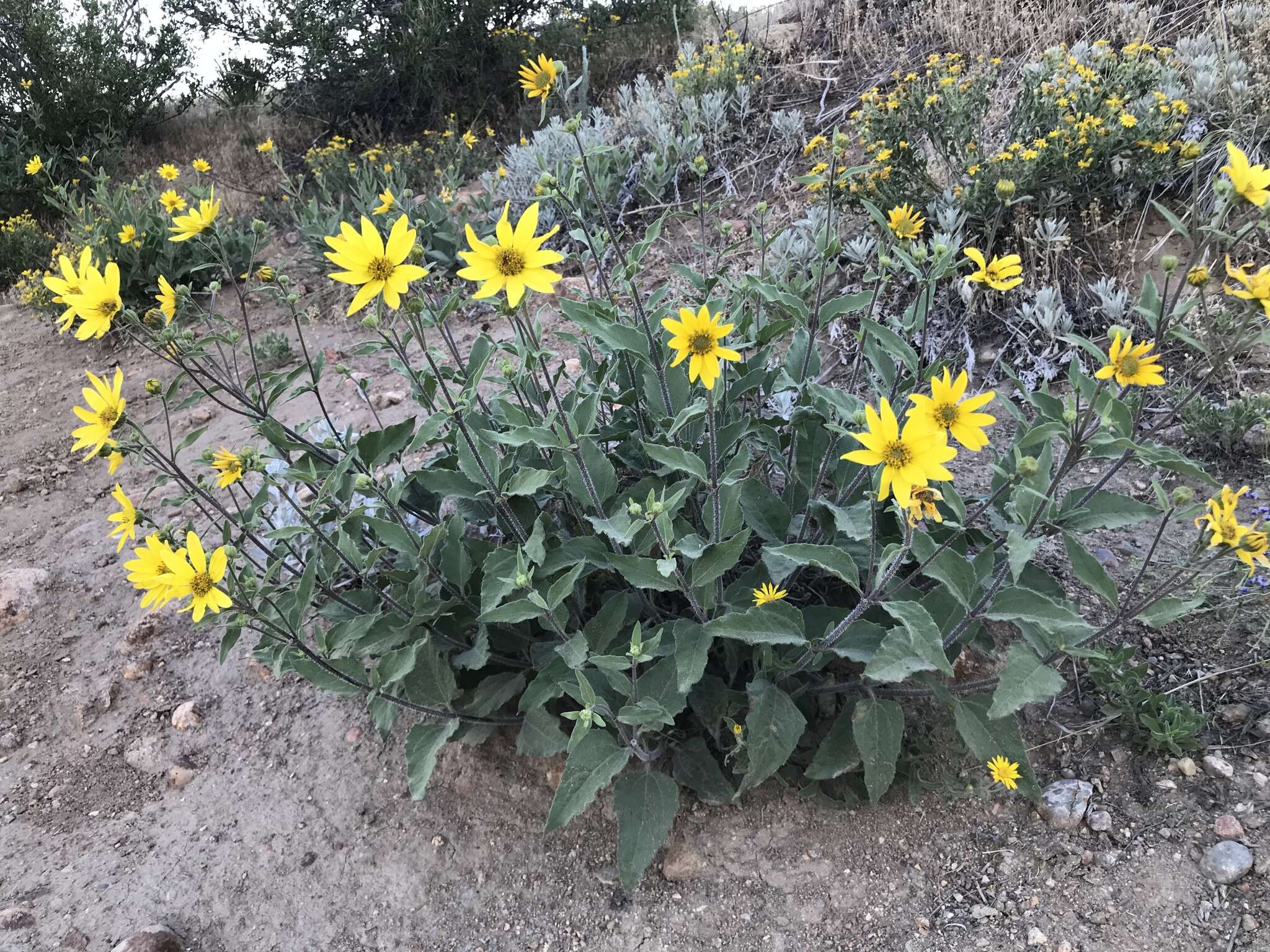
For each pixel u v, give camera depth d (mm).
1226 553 1938
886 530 2707
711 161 6719
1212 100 4691
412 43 10062
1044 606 1995
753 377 2850
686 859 2477
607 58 10133
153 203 7555
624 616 2559
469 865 2613
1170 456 2104
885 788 2246
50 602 4051
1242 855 2129
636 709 2160
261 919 2570
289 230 8195
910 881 2322
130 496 4785
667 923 2352
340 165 8734
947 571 2055
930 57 6145
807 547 2061
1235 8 5285
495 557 2482
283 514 3635
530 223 2088
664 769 2693
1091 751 2508
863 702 2297
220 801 2979
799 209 5668
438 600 2650
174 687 3492
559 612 2381
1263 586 2695
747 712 2672
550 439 2377
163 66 11055
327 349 6016
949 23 6988
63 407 5930
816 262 4613
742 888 2391
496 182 6984
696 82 7520
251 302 6930
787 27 9062
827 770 2357
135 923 2592
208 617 2377
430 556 2764
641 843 2320
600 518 2492
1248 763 2352
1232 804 2268
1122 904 2141
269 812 2900
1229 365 3541
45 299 7172
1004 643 2832
